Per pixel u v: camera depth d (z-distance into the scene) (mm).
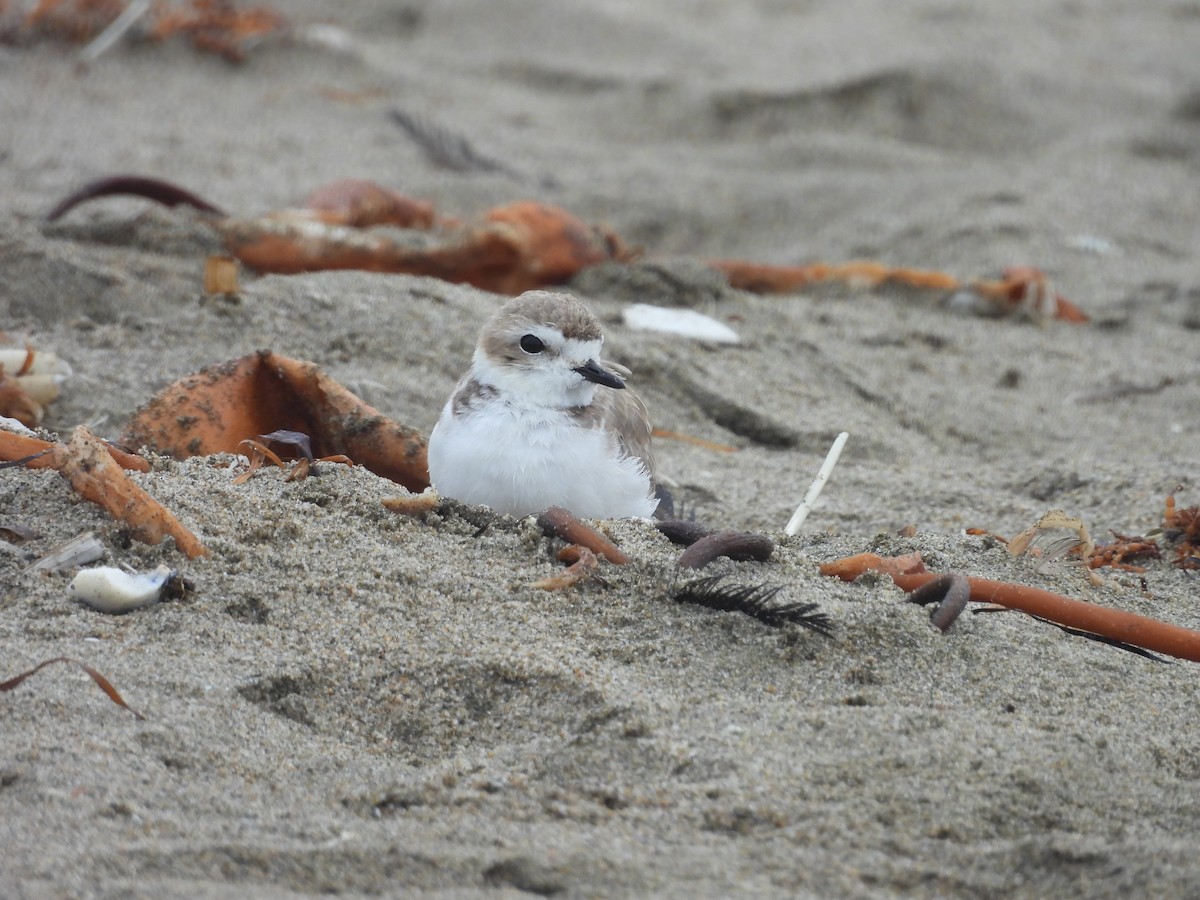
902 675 6426
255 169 18734
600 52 25000
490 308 12797
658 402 12086
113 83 21844
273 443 8578
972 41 24625
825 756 5727
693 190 19578
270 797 5414
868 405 12734
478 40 25641
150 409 8570
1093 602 7707
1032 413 12914
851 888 4938
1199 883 4992
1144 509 10000
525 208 14055
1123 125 22016
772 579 7113
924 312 15438
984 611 7012
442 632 6547
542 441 8234
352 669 6281
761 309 14406
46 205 15125
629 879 4922
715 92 22578
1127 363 14266
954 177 19844
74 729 5598
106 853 4875
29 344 11055
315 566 6969
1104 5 27438
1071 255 17234
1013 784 5602
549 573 7078
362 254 13500
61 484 7332
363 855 4984
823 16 26219
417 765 5836
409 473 8938
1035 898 4957
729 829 5293
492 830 5223
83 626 6363
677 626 6664
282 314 12078
